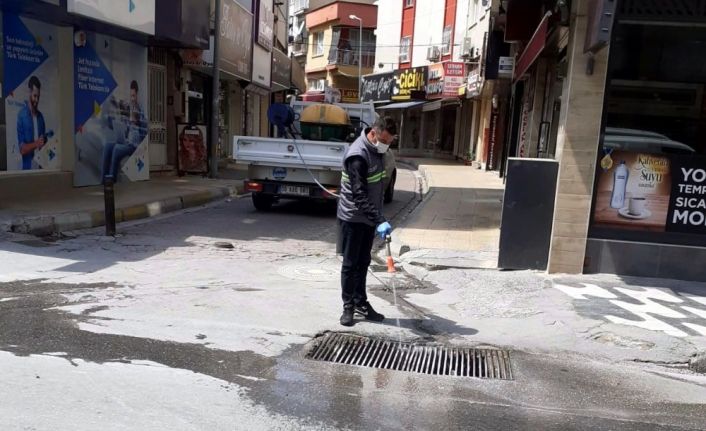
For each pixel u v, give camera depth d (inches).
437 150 1349.7
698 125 272.5
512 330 216.4
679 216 278.1
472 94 965.8
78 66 457.7
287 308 229.8
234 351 186.5
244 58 783.7
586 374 182.4
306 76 2060.8
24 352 175.8
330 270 295.0
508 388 171.2
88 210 377.4
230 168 797.2
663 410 160.7
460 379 176.6
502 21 598.9
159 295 237.0
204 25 575.8
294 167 438.0
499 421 150.4
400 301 246.5
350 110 580.4
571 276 282.2
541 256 291.4
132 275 265.3
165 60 617.6
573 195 278.8
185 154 629.0
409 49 1416.1
